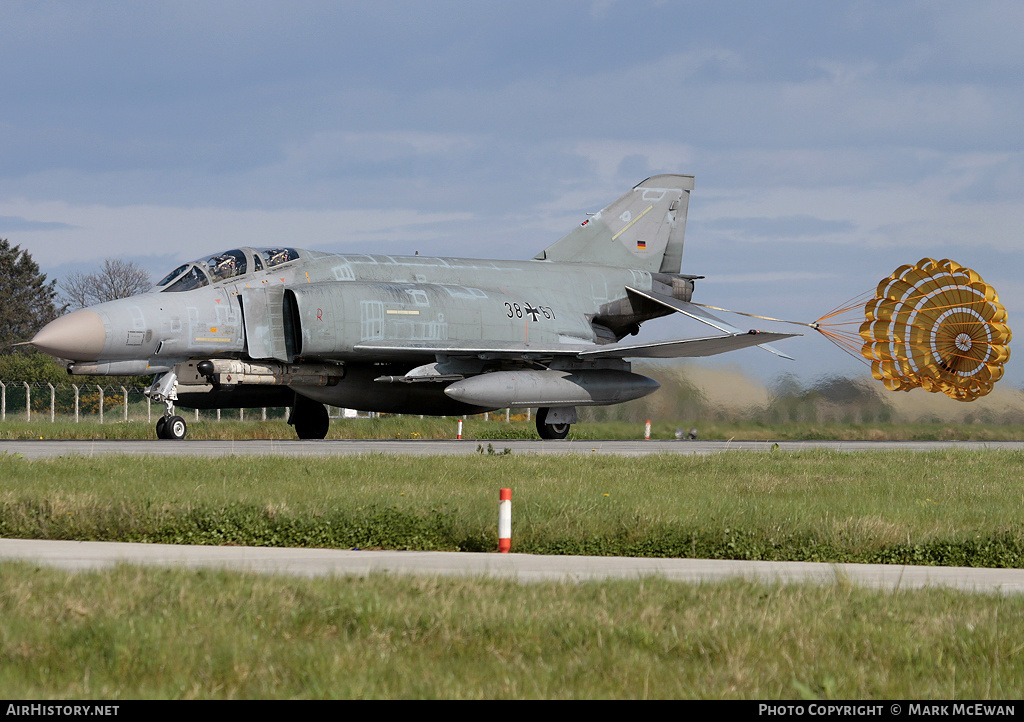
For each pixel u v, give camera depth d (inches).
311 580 1047.0
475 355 3868.1
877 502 1825.8
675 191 4884.4
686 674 761.6
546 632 847.7
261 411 7027.6
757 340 3853.3
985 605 991.0
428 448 3228.3
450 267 4170.8
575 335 4259.4
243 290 3622.0
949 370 3718.0
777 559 1406.3
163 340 3452.3
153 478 1977.1
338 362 3858.3
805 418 4977.9
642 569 1254.9
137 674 733.3
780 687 742.5
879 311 3777.1
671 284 4746.6
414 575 1079.0
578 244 4660.4
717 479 2181.3
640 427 4803.2
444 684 717.9
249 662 751.7
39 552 1315.2
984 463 2773.1
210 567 1135.6
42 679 721.6
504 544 1403.8
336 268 3890.3
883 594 1035.9
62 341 3270.2
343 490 1849.2
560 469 2329.0
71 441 3531.0
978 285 3533.5
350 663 752.3
